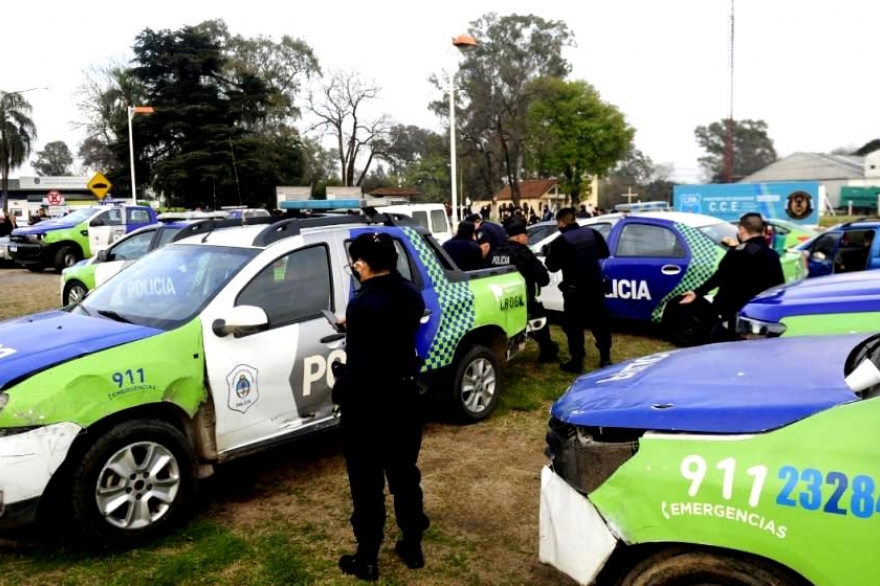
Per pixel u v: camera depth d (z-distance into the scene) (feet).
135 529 12.26
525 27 164.35
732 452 7.39
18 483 11.03
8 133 183.42
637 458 7.89
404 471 11.40
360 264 11.10
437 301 17.70
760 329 16.62
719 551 7.42
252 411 13.91
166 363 12.73
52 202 103.14
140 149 142.72
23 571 11.64
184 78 140.36
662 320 28.30
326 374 15.05
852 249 30.94
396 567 11.78
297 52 162.91
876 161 257.55
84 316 14.57
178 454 12.83
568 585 11.12
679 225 28.30
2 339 13.17
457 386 18.39
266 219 18.16
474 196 207.31
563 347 28.48
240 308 13.29
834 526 6.77
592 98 144.05
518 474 15.65
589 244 23.61
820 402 7.45
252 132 138.92
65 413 11.44
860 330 15.26
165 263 15.89
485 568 11.73
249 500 14.49
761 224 21.06
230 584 11.28
